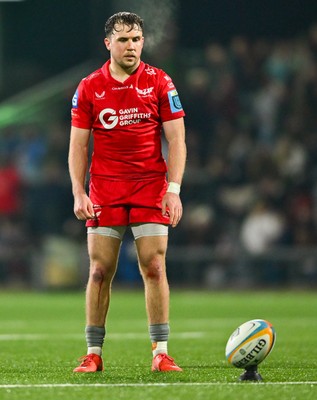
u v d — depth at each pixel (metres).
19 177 83.88
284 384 21.19
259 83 89.88
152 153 24.11
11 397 19.38
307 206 82.44
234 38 91.94
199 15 94.19
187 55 91.00
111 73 24.09
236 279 80.06
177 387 20.64
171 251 80.12
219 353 31.52
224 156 86.56
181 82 89.88
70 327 44.97
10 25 95.94
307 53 90.38
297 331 41.69
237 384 21.12
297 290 78.31
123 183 23.91
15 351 32.25
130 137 23.94
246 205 83.44
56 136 86.94
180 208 23.84
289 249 79.44
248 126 88.50
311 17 93.56
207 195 84.94
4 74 95.69
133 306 61.22
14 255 80.44
